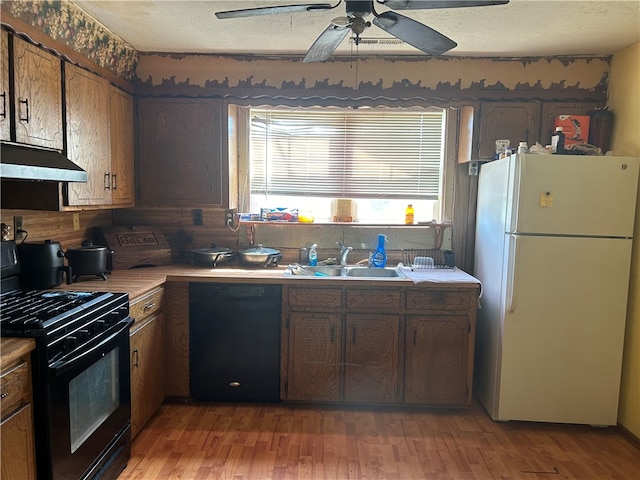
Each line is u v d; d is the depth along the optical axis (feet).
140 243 9.83
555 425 8.63
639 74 8.43
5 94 5.82
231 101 9.84
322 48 6.72
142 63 9.70
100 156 8.30
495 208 8.89
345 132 10.88
